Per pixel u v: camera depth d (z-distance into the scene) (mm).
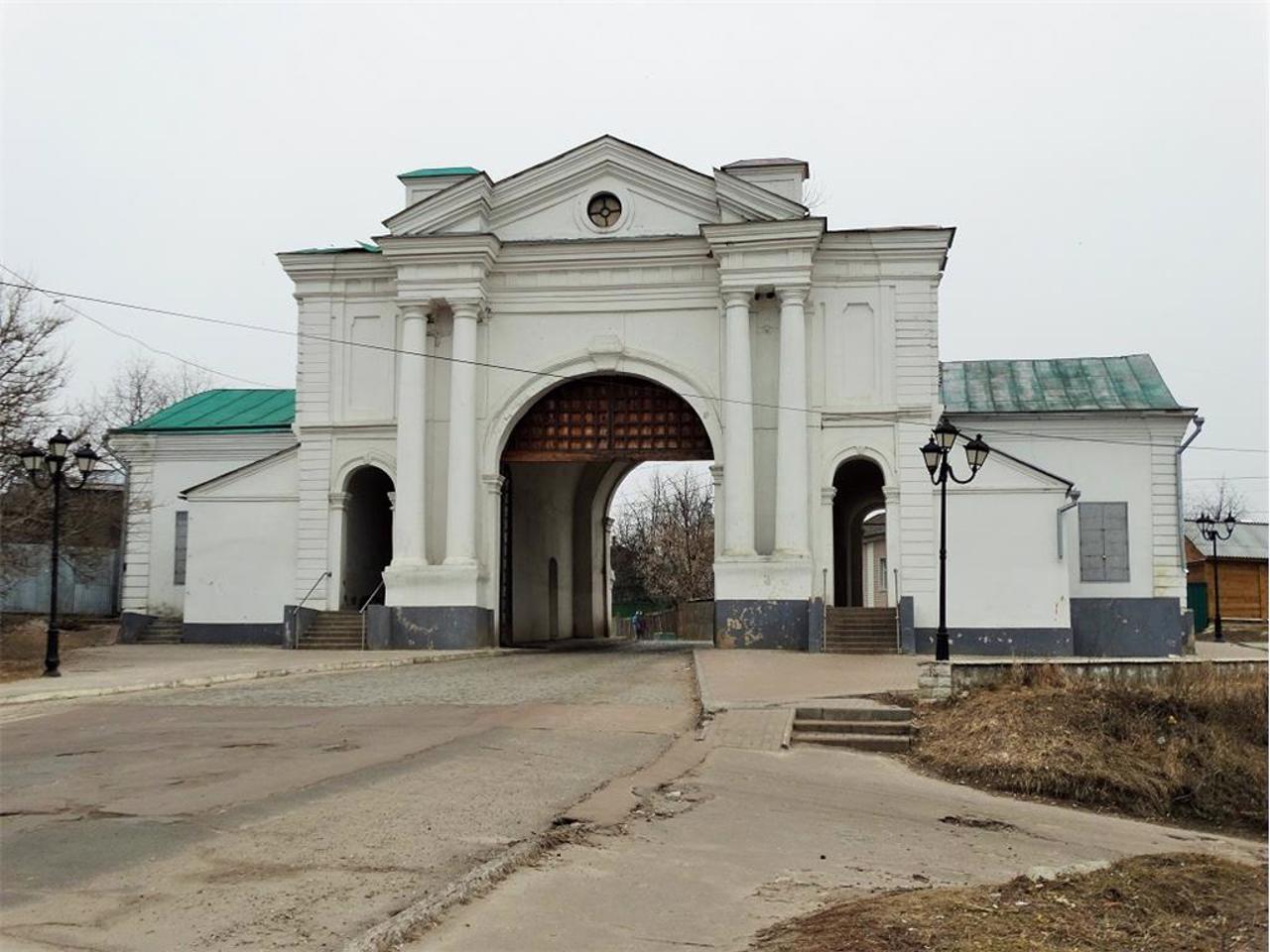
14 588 41688
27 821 9469
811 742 15398
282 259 33375
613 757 13406
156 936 6410
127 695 19344
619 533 83438
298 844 8625
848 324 31391
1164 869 9070
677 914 7570
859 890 8461
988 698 16219
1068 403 33938
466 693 19469
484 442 32312
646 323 32000
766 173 31719
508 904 7543
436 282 31828
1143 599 32344
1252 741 15273
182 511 36656
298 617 31234
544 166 32281
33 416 28312
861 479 37812
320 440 33188
